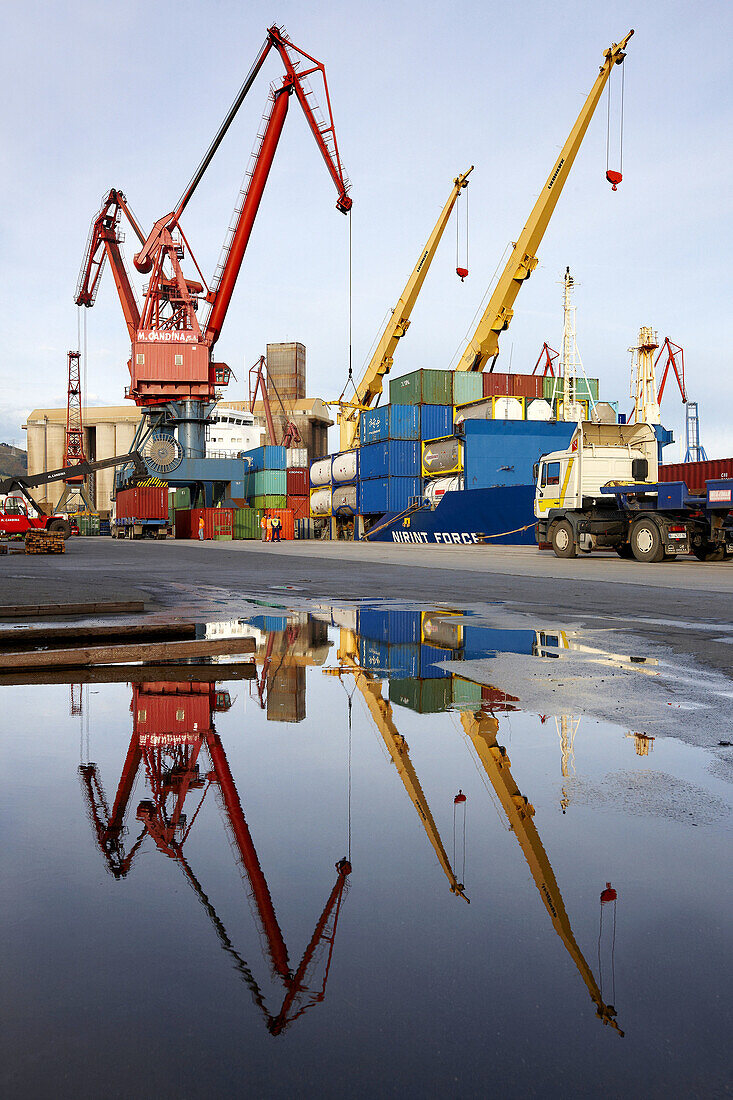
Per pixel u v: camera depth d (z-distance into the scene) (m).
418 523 39.75
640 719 3.48
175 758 2.78
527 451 37.31
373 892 1.64
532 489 31.70
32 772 2.58
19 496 30.56
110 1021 1.17
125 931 1.45
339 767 2.66
